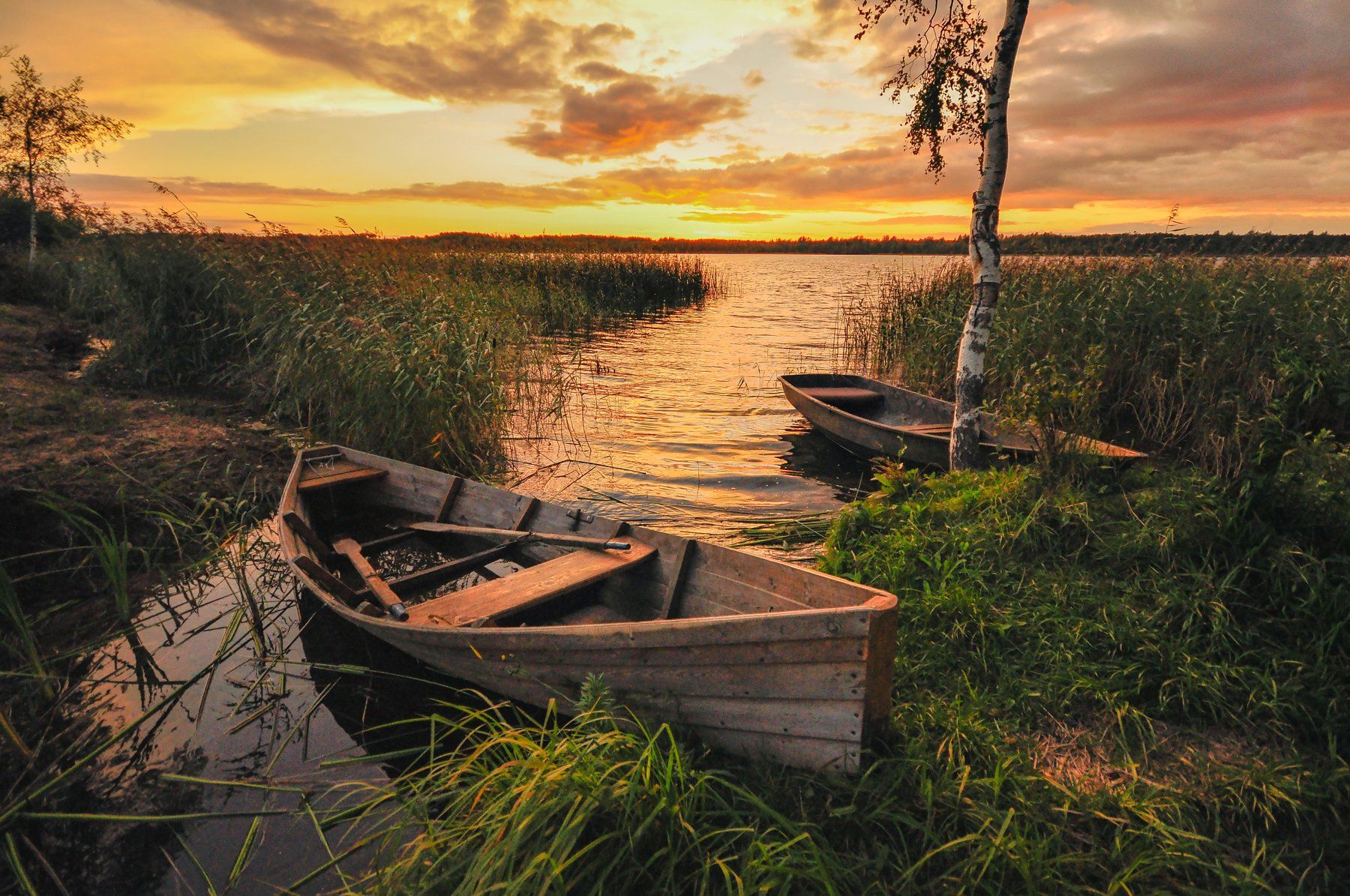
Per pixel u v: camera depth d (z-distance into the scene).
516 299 16.56
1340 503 4.21
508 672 3.65
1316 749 3.06
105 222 10.41
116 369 9.75
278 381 8.84
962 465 6.71
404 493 6.36
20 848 2.89
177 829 2.99
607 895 2.34
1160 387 8.12
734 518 6.67
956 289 12.02
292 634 4.63
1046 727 3.28
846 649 2.79
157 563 5.38
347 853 2.69
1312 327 7.80
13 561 5.14
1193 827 2.66
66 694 3.89
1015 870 2.46
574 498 7.23
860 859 2.56
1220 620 3.76
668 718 3.28
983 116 6.32
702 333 20.08
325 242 10.80
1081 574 4.51
